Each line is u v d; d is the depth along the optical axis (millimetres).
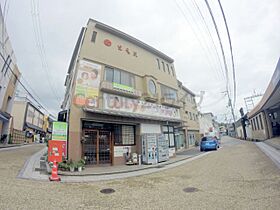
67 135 10367
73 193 5695
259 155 11805
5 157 12375
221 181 6777
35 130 43250
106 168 10516
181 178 7762
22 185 6172
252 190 5488
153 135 13086
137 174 9094
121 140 12734
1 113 20141
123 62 14297
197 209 4332
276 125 21156
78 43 14164
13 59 22984
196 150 21094
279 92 13672
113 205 4707
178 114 18844
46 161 11539
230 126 62531
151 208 4484
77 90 11039
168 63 19938
